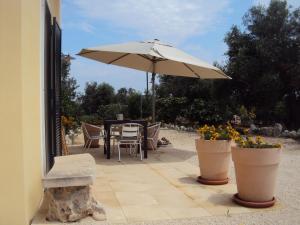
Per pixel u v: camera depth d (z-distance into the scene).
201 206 4.80
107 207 4.71
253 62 15.20
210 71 9.70
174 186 5.89
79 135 13.22
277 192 5.58
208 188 5.78
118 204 4.86
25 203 3.86
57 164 4.62
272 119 16.17
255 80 15.40
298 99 15.59
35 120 4.49
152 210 4.61
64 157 5.18
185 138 13.45
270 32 15.25
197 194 5.41
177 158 8.70
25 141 3.90
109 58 10.07
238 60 15.61
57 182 3.97
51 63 5.62
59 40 7.07
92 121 17.06
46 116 5.49
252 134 14.47
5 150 3.80
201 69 9.78
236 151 4.84
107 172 6.98
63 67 12.47
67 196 4.11
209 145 5.95
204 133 6.16
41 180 4.33
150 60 10.15
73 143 11.19
